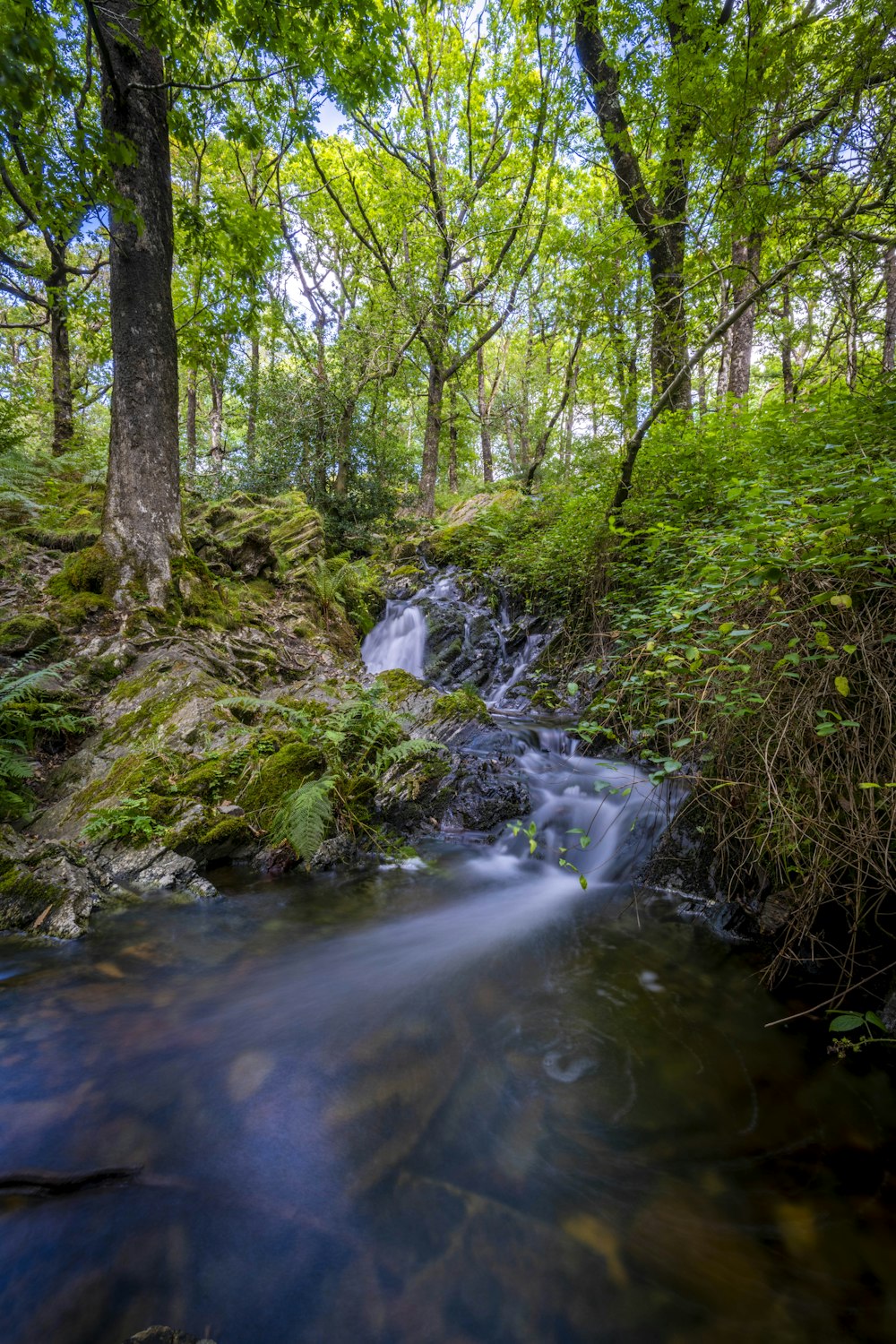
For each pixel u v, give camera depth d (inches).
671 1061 103.7
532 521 471.5
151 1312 63.4
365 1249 71.1
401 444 658.2
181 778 186.9
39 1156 79.6
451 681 381.4
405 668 391.2
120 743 197.0
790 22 195.8
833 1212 76.2
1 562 259.6
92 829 161.6
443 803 215.3
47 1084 91.9
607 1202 77.7
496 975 129.6
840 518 118.5
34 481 346.9
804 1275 68.6
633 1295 66.5
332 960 133.4
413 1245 71.8
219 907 151.2
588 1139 87.7
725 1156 85.0
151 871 157.6
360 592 436.8
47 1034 103.0
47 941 130.6
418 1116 91.2
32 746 189.3
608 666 239.0
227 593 317.1
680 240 350.9
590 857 186.4
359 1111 91.7
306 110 253.9
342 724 213.3
